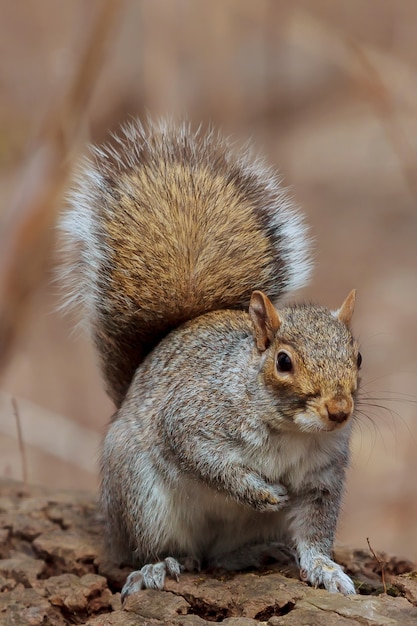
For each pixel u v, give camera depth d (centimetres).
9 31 2952
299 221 1108
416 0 3011
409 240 2656
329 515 951
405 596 880
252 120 2905
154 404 981
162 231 1062
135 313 1054
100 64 1683
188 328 1033
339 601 847
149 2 2120
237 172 1122
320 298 2419
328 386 887
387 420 1873
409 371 2077
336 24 2972
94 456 1388
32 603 910
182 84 2525
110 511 1002
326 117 3012
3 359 1803
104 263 1058
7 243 1706
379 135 2902
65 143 1681
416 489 1756
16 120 2512
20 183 1716
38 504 1141
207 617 884
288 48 3116
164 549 988
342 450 953
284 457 937
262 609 855
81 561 1014
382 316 2322
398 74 1908
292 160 2819
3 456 1836
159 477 968
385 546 1600
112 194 1089
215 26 2425
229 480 932
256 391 923
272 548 998
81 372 2141
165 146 1134
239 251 1064
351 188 2855
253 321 948
